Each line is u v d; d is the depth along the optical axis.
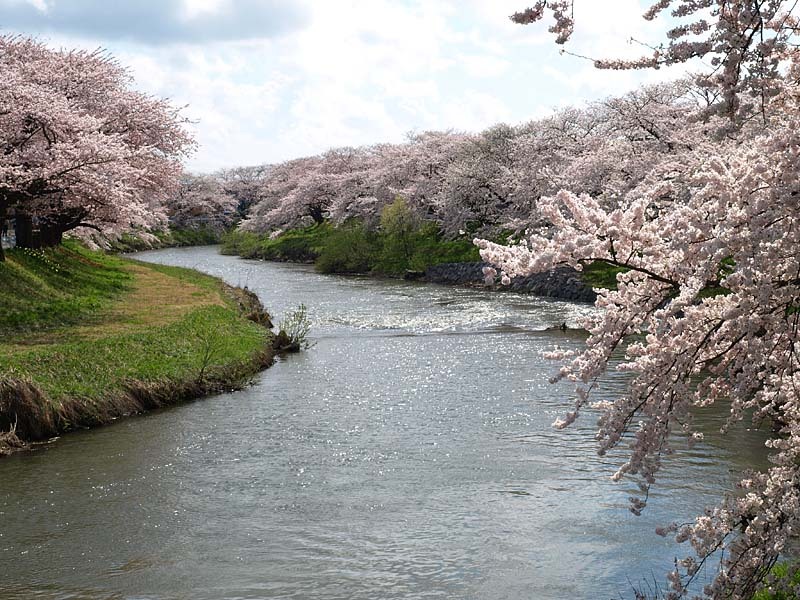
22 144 24.97
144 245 83.12
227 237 91.06
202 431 14.62
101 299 26.64
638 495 10.63
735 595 5.79
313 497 11.07
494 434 14.03
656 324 5.80
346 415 15.73
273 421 15.30
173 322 22.50
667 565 8.55
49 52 33.47
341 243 56.50
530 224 44.22
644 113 36.12
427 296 38.81
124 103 32.34
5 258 25.66
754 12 4.96
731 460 11.88
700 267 5.42
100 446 13.70
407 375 19.77
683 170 27.56
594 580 8.29
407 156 68.25
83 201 25.69
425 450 13.18
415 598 8.05
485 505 10.58
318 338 26.88
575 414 6.16
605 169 36.81
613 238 5.82
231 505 10.82
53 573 8.78
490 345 24.02
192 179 108.00
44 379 15.32
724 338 5.91
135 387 16.36
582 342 23.77
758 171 5.38
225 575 8.67
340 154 87.62
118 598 8.17
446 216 54.16
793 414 6.56
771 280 5.24
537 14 5.52
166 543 9.57
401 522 10.08
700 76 5.37
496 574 8.52
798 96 5.77
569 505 10.45
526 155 48.75
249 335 23.80
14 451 13.41
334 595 8.15
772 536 5.71
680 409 5.87
